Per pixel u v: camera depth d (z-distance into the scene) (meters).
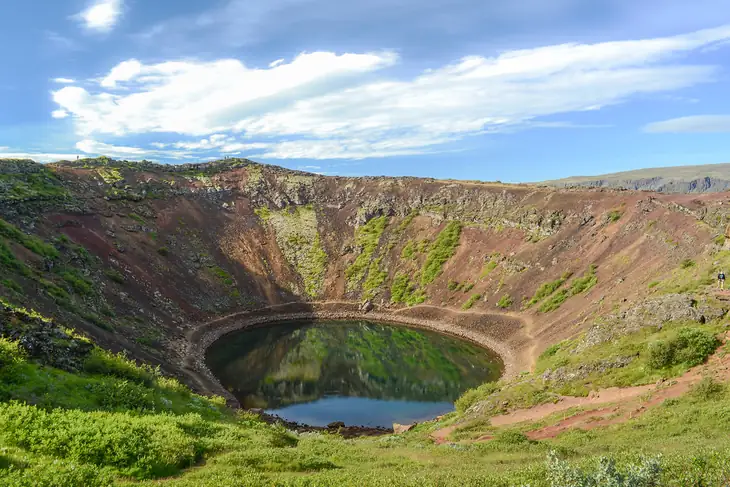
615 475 9.72
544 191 96.88
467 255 94.38
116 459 15.39
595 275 67.38
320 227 116.75
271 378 59.69
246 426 28.77
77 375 24.62
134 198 97.06
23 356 22.62
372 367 64.75
